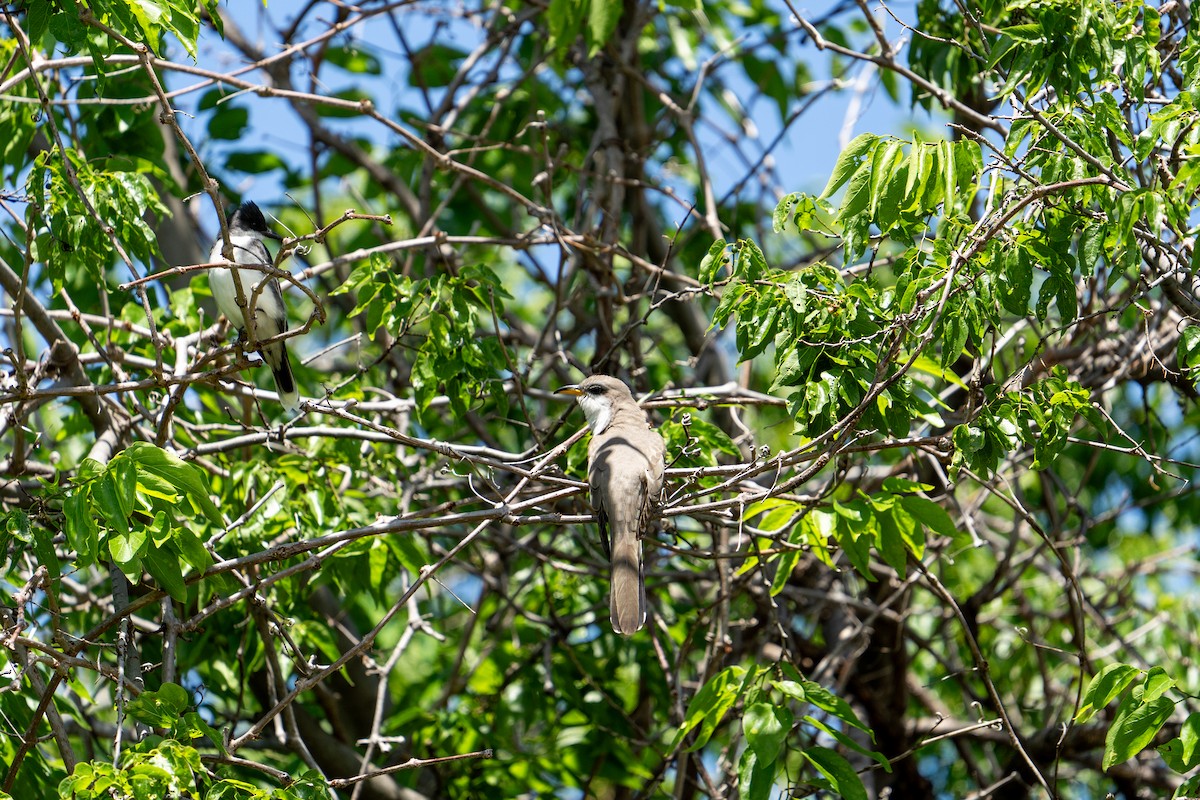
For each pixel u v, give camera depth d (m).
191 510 8.31
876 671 13.87
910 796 14.12
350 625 14.10
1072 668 15.27
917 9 12.20
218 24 9.41
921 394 12.73
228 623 12.20
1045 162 8.68
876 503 9.35
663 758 11.71
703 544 14.66
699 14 15.92
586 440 11.02
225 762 8.01
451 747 13.51
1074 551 13.95
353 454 11.51
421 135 15.80
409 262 13.79
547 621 13.45
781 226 8.73
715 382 15.05
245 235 11.61
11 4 9.17
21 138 11.99
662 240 15.93
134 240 9.88
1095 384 11.84
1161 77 10.43
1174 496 12.92
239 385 10.31
